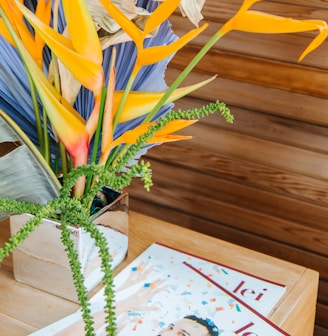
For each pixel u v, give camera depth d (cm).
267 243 157
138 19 91
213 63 151
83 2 82
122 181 80
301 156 147
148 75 100
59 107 85
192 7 87
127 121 100
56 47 83
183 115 86
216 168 156
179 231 114
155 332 92
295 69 143
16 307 97
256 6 145
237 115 151
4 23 86
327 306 153
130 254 108
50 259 97
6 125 86
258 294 101
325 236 150
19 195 92
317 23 80
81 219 86
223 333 92
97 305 96
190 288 100
